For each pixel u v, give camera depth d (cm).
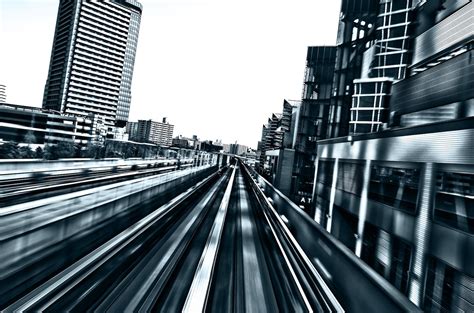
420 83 2061
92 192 744
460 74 1641
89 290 463
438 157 880
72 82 12850
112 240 636
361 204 1436
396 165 1135
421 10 2669
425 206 927
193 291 502
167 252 723
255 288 598
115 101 14288
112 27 13850
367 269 392
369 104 3597
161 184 1455
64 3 13525
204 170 3731
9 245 471
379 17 3828
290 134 6003
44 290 407
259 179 2508
